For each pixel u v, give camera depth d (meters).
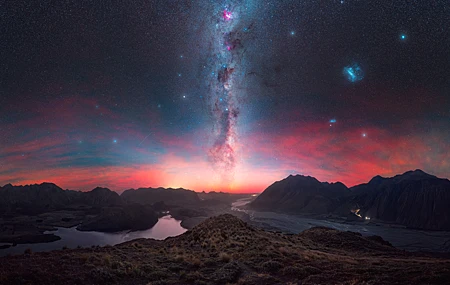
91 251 19.42
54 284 12.55
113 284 13.61
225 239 27.30
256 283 14.00
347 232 41.06
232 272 15.73
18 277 12.52
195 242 27.80
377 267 16.17
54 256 16.64
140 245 24.44
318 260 18.94
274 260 18.33
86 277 13.70
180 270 16.58
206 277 15.28
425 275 13.27
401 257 27.20
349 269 15.84
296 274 15.38
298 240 32.47
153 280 14.67
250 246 23.50
